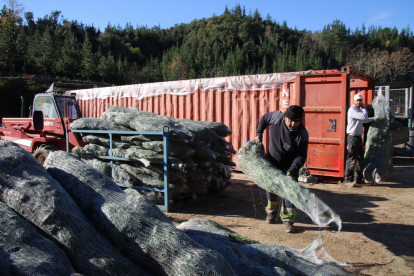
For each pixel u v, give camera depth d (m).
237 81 7.76
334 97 6.39
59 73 47.81
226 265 1.83
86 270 1.66
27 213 1.82
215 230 2.76
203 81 8.30
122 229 1.86
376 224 4.19
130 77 53.88
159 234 1.84
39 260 1.53
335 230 4.00
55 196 1.89
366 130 7.05
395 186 6.27
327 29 113.00
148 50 121.94
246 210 4.93
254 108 7.55
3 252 1.55
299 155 3.72
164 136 4.45
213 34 124.69
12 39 37.59
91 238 1.82
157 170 4.67
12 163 2.04
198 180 5.10
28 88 29.61
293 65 87.38
